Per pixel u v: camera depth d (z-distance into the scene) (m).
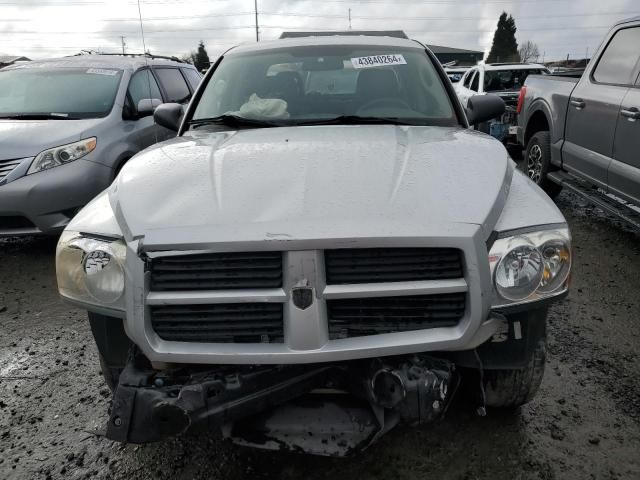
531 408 2.68
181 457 2.42
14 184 4.50
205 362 1.85
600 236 5.31
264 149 2.41
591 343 3.32
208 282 1.83
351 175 2.09
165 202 2.01
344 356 1.81
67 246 2.10
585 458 2.35
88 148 4.90
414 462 2.34
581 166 5.26
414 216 1.86
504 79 10.98
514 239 1.93
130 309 1.87
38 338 3.61
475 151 2.39
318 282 1.78
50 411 2.81
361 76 3.39
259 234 1.78
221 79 3.55
